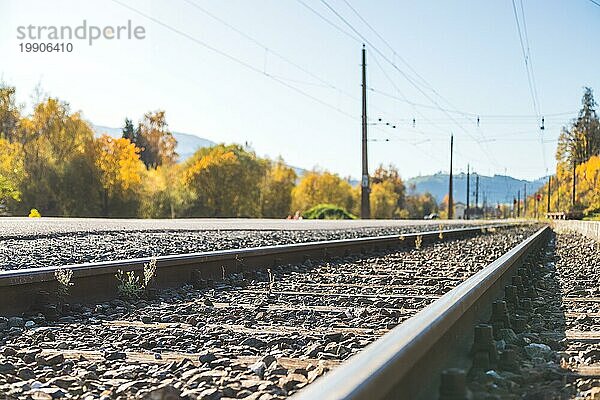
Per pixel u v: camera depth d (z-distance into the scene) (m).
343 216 57.59
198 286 8.02
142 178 68.38
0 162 57.25
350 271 10.17
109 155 63.03
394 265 11.39
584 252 16.78
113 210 63.84
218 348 4.56
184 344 4.70
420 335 2.88
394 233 22.17
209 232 20.00
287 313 6.09
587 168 103.44
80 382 3.61
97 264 6.91
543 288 8.65
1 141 57.84
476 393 2.93
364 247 14.22
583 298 7.62
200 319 5.79
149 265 7.46
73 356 4.31
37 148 59.31
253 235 18.38
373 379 2.20
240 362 4.11
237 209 80.81
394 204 130.38
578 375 3.84
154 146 92.75
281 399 3.20
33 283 6.09
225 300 7.01
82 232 17.11
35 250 11.53
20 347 4.61
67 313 6.05
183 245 13.52
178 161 93.69
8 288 5.83
